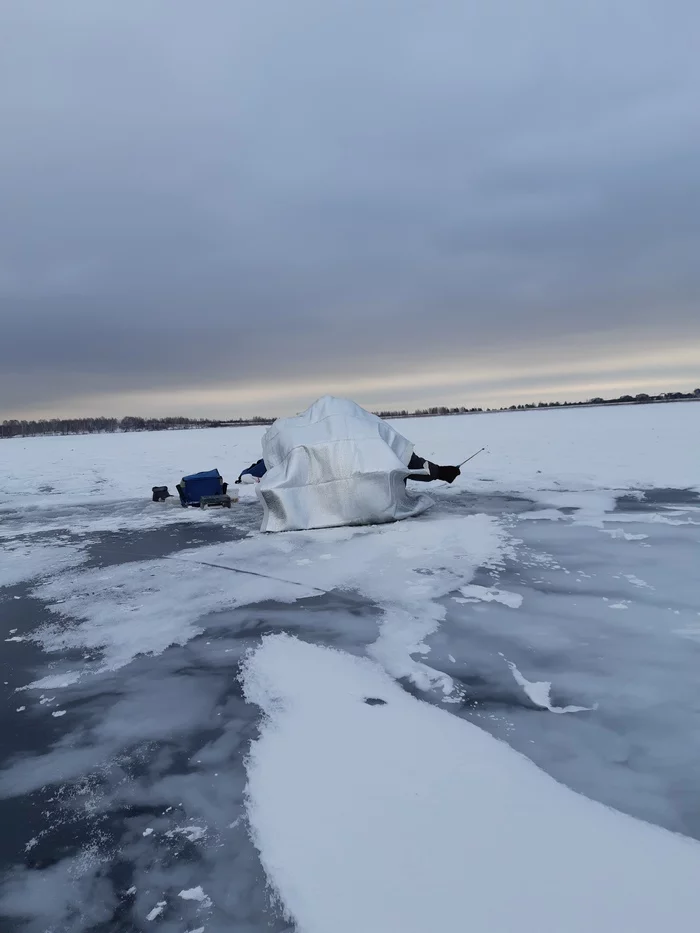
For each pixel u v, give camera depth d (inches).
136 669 137.6
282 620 163.0
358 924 66.2
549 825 80.4
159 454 839.7
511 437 818.8
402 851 76.4
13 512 380.5
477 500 334.6
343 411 303.6
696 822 81.0
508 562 207.9
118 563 235.0
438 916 66.4
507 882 70.7
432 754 98.1
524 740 101.9
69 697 125.5
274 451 307.7
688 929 63.6
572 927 64.1
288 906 69.7
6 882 76.0
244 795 90.4
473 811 83.6
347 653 139.9
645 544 223.3
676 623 148.7
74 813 88.4
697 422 955.3
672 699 113.4
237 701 120.0
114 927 68.8
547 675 125.3
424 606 168.7
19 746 107.3
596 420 1197.7
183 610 175.6
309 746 102.1
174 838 82.3
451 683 123.5
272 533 273.7
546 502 320.8
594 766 93.9
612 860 73.9
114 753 103.8
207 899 71.8
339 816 83.9
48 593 200.4
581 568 197.8
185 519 328.8
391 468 272.1
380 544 240.4
